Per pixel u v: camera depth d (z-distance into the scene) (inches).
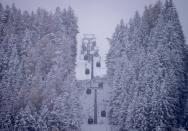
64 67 2295.8
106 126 2228.1
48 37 2477.9
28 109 1830.7
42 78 2106.3
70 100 2017.7
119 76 2274.9
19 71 2139.5
